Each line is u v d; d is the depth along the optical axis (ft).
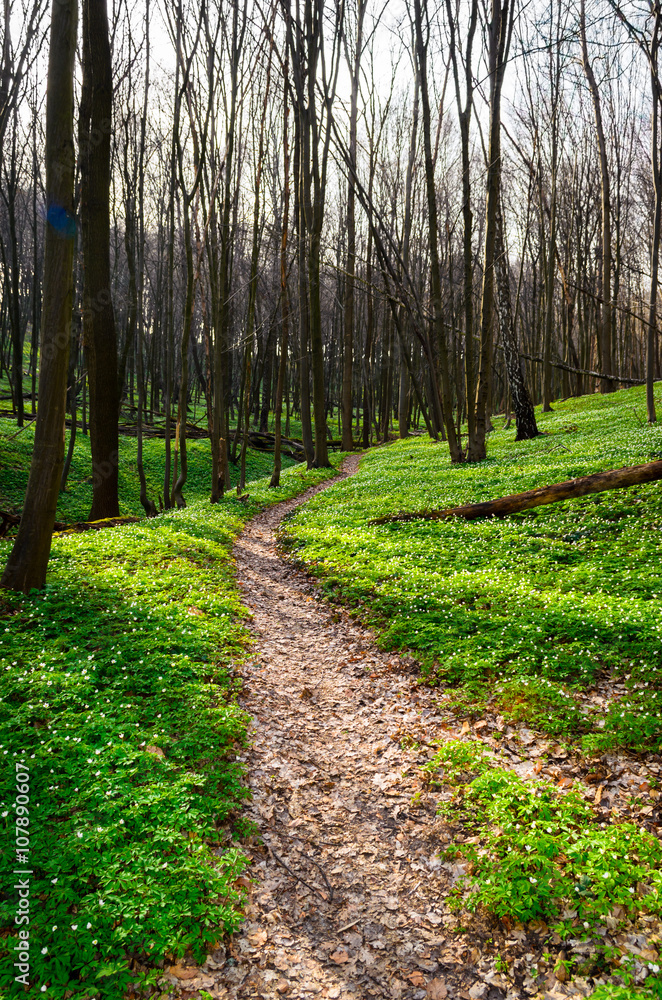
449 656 28.22
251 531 64.69
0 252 117.29
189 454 139.64
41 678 23.66
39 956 13.32
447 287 159.94
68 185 29.35
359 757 23.07
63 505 94.07
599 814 17.85
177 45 63.87
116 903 14.67
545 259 153.28
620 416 96.32
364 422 170.50
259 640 33.42
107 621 30.48
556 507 52.16
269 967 14.51
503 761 21.07
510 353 98.02
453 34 69.77
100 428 59.88
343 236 164.66
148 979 13.29
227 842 18.06
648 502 47.09
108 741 20.48
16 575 32.30
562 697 23.63
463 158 74.54
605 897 14.76
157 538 49.44
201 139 65.10
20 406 118.83
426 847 18.30
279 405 91.97
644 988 12.76
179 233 153.58
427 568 41.78
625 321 179.52
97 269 56.24
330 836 19.10
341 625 35.81
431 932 15.48
